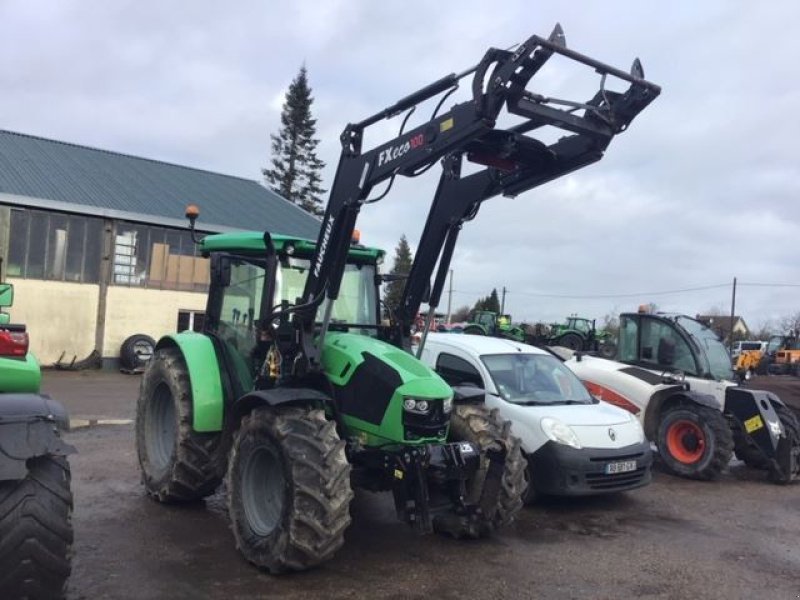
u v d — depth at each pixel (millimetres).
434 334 8953
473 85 4371
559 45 4246
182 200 22828
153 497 6480
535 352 8586
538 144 5059
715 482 8898
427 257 6039
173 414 6570
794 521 7082
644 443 7453
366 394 5176
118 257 20000
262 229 22844
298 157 52156
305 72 52344
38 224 18594
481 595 4719
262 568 4867
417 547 5641
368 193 5156
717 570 5477
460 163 5539
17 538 3416
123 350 19266
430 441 5129
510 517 5723
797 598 4957
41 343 18656
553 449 6934
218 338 6258
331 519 4562
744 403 9289
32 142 23516
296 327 5363
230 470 5230
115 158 25281
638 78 4645
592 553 5762
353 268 6312
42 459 3723
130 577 4672
